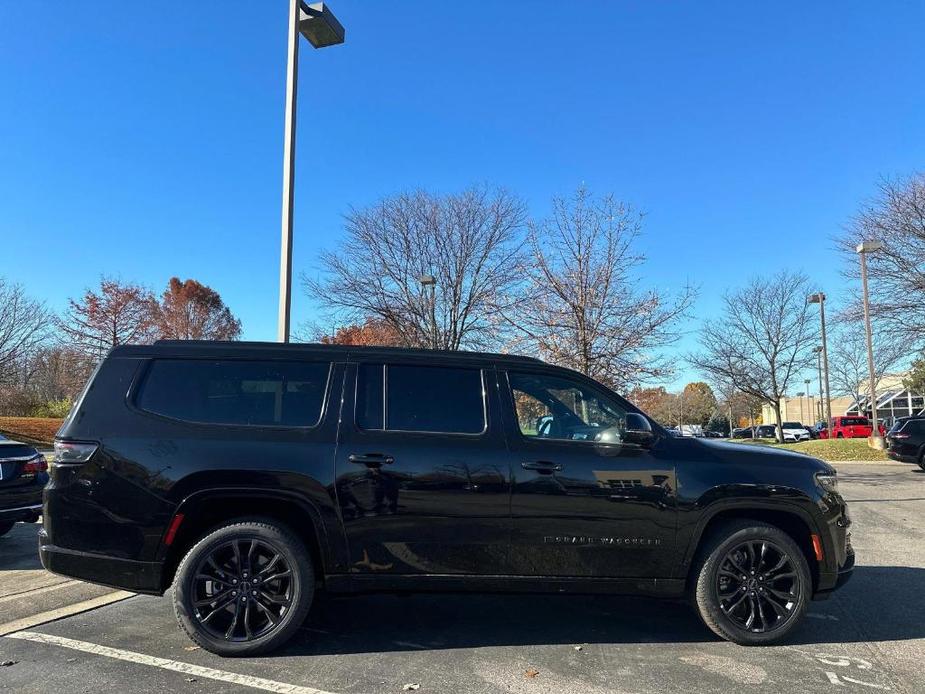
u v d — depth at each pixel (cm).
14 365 3288
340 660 426
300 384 462
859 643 463
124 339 3662
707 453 472
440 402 465
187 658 429
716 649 450
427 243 2194
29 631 484
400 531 439
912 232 2198
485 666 416
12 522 763
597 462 454
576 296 1867
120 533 428
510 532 443
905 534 862
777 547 459
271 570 438
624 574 451
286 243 894
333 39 975
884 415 5250
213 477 430
